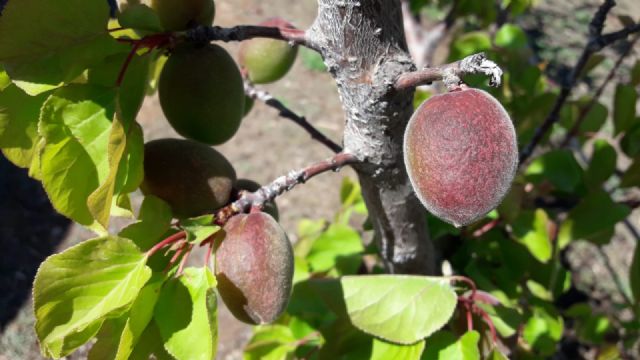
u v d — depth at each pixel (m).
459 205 0.23
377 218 0.33
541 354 0.46
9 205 0.91
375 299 0.32
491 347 0.34
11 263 0.83
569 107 0.50
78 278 0.24
